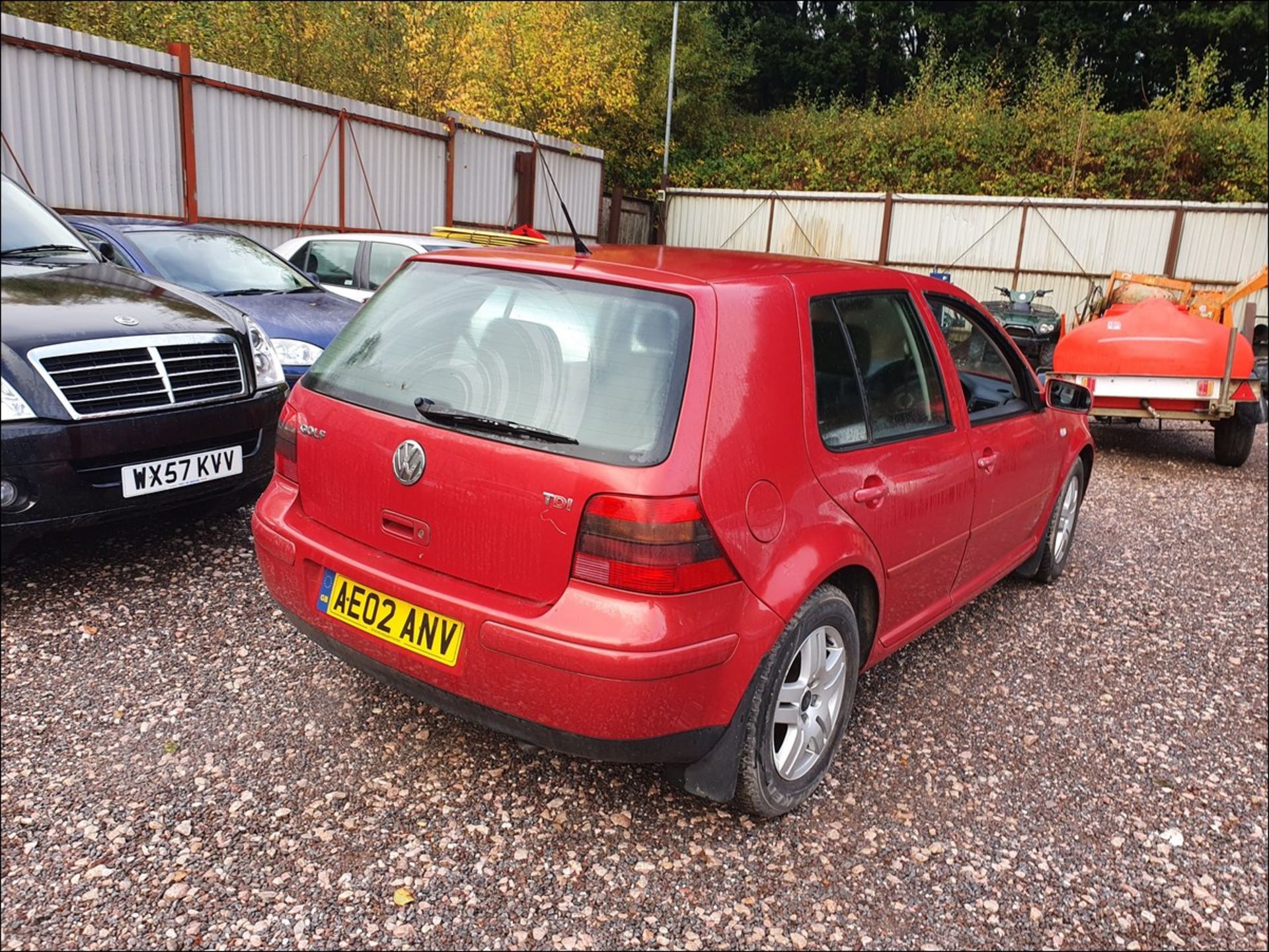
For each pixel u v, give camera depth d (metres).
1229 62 31.27
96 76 9.45
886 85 36.66
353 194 13.15
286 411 2.85
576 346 2.41
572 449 2.24
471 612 2.30
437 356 2.58
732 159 24.02
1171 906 2.55
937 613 3.52
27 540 4.37
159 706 3.07
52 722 2.93
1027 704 3.62
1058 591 4.90
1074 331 8.30
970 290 19.78
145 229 6.05
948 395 3.38
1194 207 17.72
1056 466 4.43
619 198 20.86
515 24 20.47
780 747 2.68
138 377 3.71
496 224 16.53
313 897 2.29
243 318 4.47
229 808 2.60
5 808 2.52
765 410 2.42
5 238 4.31
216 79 10.67
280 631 3.65
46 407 3.42
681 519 2.17
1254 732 3.55
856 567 2.80
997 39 34.16
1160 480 8.01
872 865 2.59
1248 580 5.33
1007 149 22.00
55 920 2.16
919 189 22.31
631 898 2.38
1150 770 3.22
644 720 2.22
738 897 2.41
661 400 2.26
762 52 35.44
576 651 2.16
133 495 3.71
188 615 3.73
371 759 2.87
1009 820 2.87
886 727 3.36
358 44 14.34
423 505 2.42
